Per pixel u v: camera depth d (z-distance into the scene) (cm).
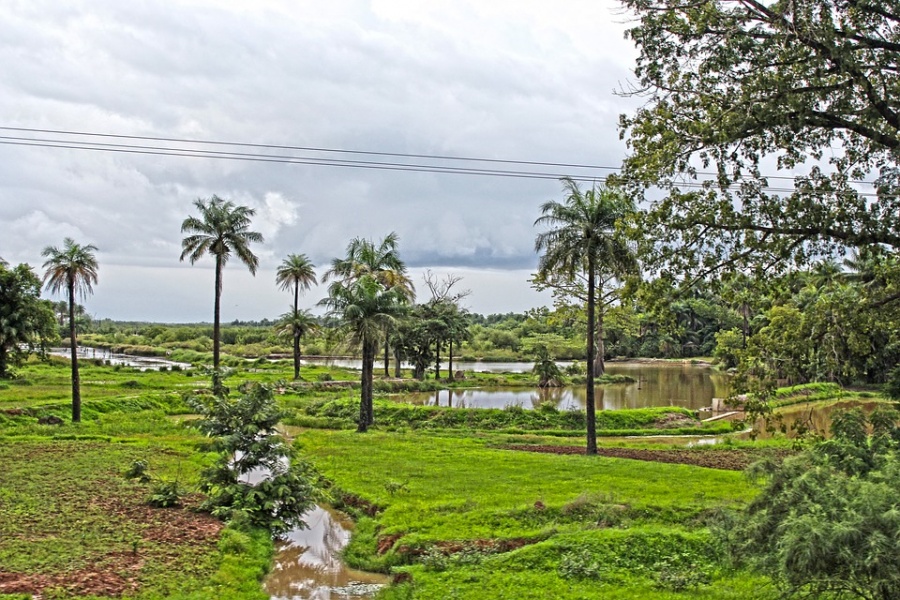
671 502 1852
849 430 1145
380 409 4409
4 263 5472
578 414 4269
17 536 1509
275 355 11425
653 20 1302
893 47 1198
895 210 1298
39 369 6644
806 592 992
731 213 1348
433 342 7375
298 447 3073
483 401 5647
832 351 1366
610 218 2889
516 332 13012
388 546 1647
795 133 1318
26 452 2672
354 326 3881
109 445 2928
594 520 1745
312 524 1966
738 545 1071
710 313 11312
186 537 1591
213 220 4662
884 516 843
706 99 1299
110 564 1361
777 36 1217
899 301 1341
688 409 4806
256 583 1379
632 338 11650
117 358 10700
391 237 4303
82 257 3622
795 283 1531
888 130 1330
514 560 1459
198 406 2002
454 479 2280
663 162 1309
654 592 1270
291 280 6925
